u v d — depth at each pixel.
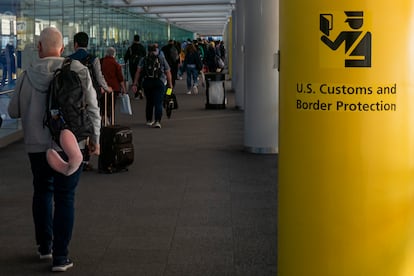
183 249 5.99
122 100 14.42
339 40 3.45
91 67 9.94
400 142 3.50
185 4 24.80
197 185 8.77
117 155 9.57
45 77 5.42
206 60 32.09
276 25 11.12
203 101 22.66
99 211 7.39
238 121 16.47
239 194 8.20
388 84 3.45
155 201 7.86
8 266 5.58
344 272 3.59
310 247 3.64
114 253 5.89
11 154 11.60
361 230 3.54
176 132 14.38
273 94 11.28
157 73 15.17
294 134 3.62
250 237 6.33
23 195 8.23
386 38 3.43
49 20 16.56
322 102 3.51
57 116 5.29
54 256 5.45
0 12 13.11
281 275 3.87
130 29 31.36
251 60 11.30
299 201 3.64
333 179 3.54
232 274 5.32
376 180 3.50
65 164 5.23
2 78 13.12
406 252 3.59
